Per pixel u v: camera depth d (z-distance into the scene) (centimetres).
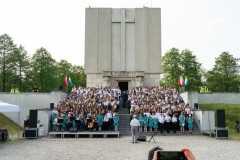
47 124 3006
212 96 4422
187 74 6700
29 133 2641
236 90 6353
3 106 2311
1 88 6253
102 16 5047
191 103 3675
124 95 3816
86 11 5041
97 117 2959
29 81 6359
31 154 1706
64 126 2969
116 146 2089
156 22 5053
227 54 6675
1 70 6044
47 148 1980
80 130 2930
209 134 2794
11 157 1598
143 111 3062
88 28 5022
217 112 2639
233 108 3950
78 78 8919
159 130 3108
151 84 4941
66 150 1877
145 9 5069
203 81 7012
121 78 4850
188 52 6938
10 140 2481
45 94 4200
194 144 2177
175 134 2945
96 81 4950
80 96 3803
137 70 4966
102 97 3609
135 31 5041
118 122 3238
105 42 5003
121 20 5044
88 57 4981
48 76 6456
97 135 2875
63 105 3259
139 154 1695
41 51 6500
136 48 5009
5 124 3881
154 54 4994
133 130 2317
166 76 6931
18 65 6288
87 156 1627
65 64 8356
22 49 6488
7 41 6097
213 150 1850
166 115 2995
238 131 3103
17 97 4203
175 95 3831
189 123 2983
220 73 6569
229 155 1644
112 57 5006
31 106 4191
